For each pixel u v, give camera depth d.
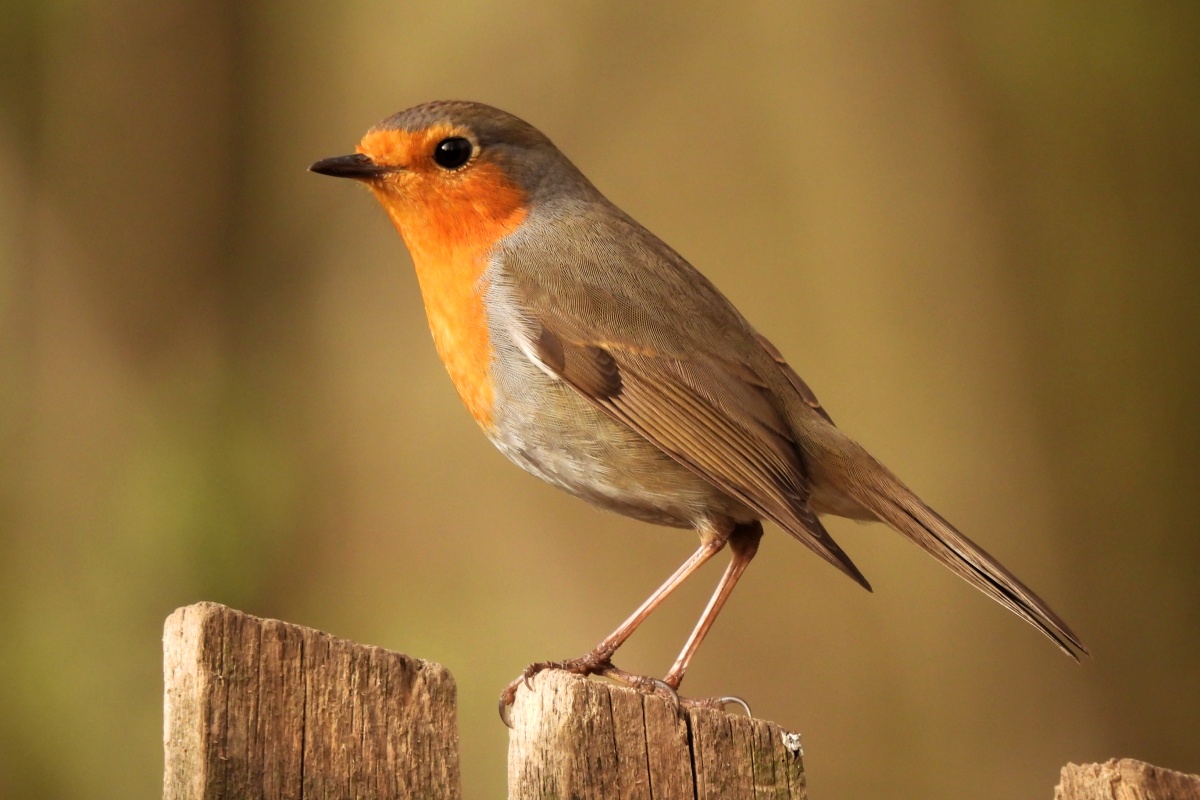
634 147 13.25
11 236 13.05
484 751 11.41
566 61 13.62
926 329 12.60
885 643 11.80
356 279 13.40
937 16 13.15
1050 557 12.43
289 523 11.95
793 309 12.65
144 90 13.74
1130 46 13.39
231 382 13.02
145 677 10.94
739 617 11.84
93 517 12.01
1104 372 13.06
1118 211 13.37
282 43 14.23
